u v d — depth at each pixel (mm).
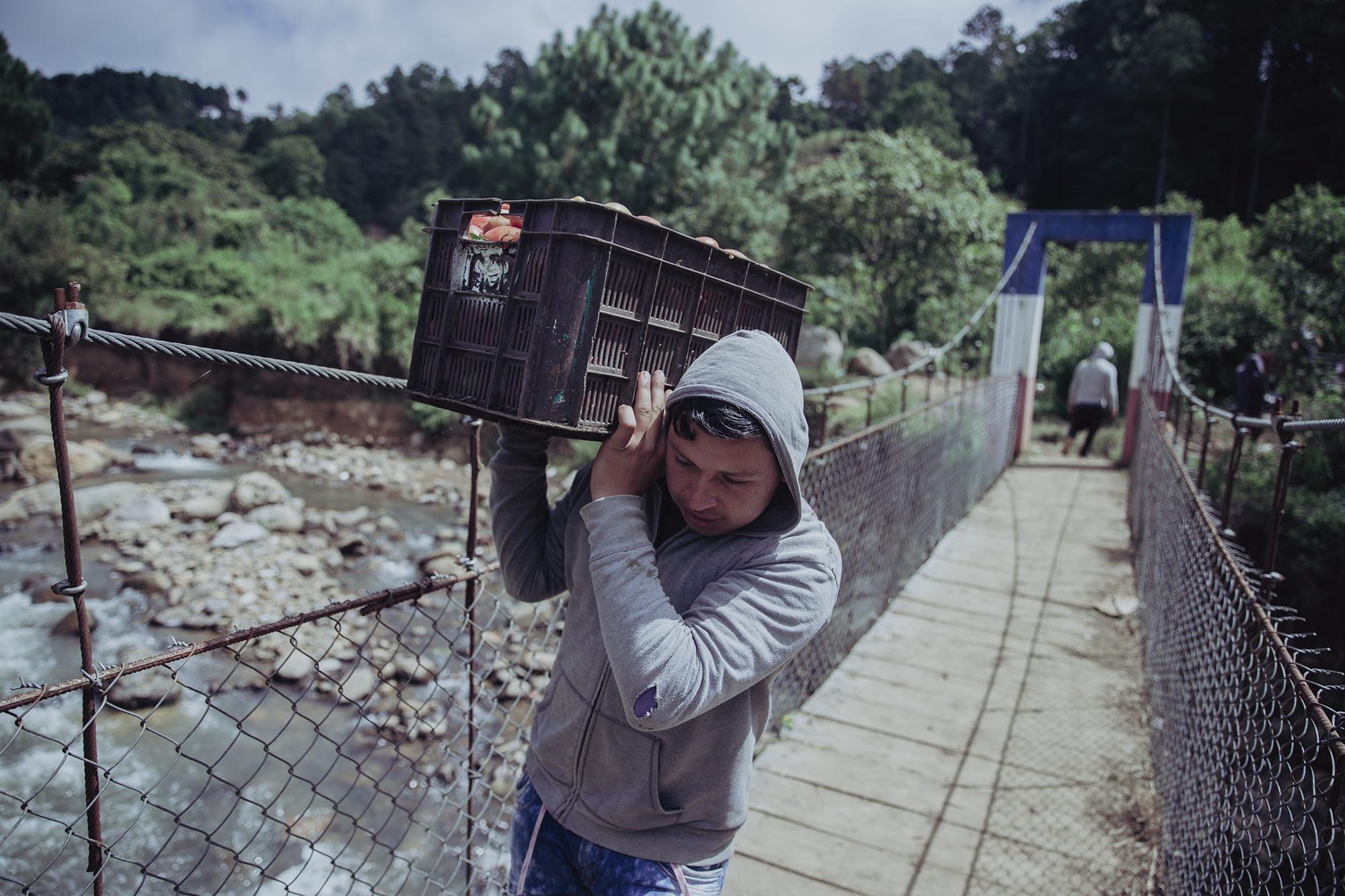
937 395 12438
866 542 4746
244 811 4141
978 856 2939
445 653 5996
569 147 20078
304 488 13836
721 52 22219
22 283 20906
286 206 37188
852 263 17172
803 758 3545
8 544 9469
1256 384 9555
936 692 4238
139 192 41750
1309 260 14891
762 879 2771
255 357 1217
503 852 2348
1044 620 5316
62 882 3551
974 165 45781
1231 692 2193
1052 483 9680
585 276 1143
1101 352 11148
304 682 5797
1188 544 3344
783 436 1070
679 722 1051
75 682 1105
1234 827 1954
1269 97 37438
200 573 8492
